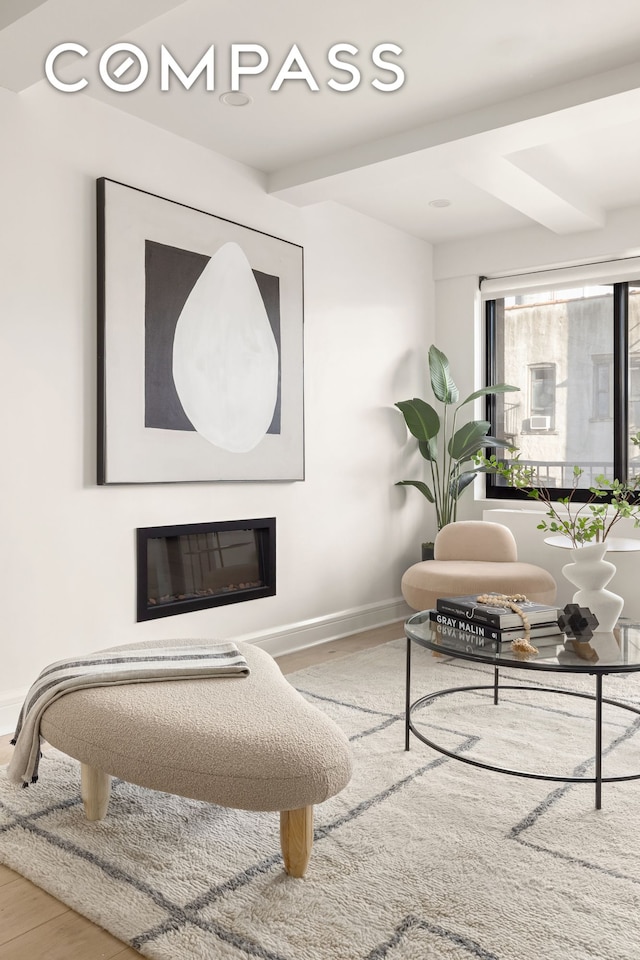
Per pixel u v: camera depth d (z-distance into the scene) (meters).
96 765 1.77
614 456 4.75
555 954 1.49
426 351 5.13
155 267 3.28
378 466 4.69
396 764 2.44
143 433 3.23
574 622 2.46
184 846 1.92
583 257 4.62
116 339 3.12
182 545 3.51
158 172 3.34
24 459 2.87
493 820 2.07
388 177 3.65
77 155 3.03
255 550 3.89
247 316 3.71
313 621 4.18
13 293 2.82
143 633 3.30
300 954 1.50
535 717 2.88
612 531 4.33
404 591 3.94
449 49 2.71
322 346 4.26
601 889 1.73
